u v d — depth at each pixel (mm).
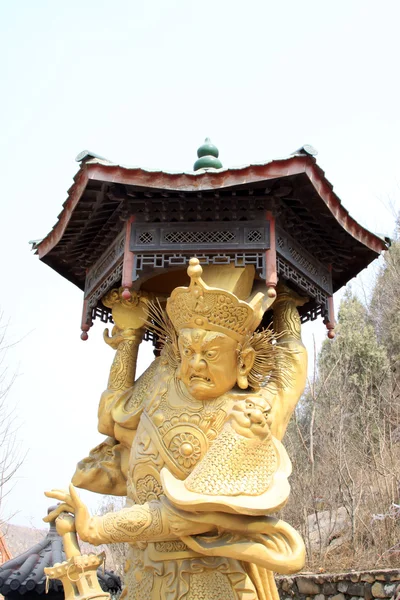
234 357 3893
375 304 18688
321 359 15961
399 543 8812
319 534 9820
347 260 5035
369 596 6668
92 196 4215
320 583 7508
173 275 4898
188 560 3717
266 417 3713
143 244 4086
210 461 3504
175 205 4105
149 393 4191
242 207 4113
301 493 11164
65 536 3908
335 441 11500
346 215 4418
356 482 10906
